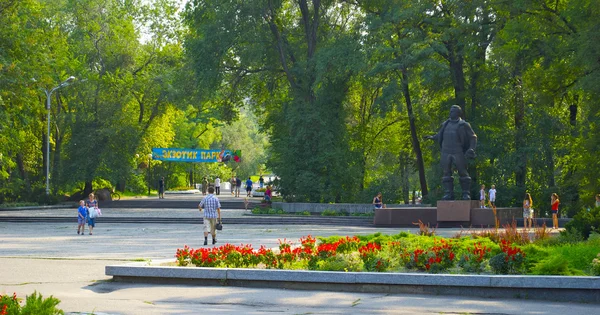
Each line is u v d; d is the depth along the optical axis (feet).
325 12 171.63
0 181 186.29
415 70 147.33
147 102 218.18
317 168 161.38
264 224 131.95
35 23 149.79
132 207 193.06
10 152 191.01
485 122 151.12
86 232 108.58
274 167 165.78
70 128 204.64
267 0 163.02
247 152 368.68
